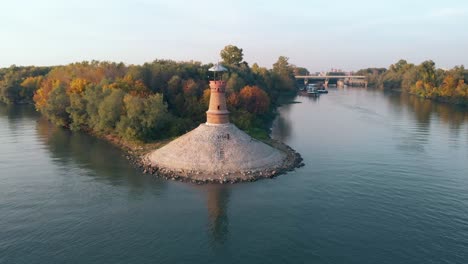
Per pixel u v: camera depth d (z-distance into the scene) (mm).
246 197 59094
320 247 44312
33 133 110188
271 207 55312
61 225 49844
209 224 50188
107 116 99000
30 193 61062
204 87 125438
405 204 56188
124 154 85625
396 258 42000
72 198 59062
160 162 75375
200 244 45156
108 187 63781
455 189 62219
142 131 92500
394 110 167125
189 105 109562
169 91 117250
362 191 61344
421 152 86438
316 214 52906
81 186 64312
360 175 69375
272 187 63250
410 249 43812
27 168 74562
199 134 77188
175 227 49375
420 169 73125
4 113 153000
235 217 52156
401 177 68250
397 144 94938
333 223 50188
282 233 47594
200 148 73938
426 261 41438
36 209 54906
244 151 74188
